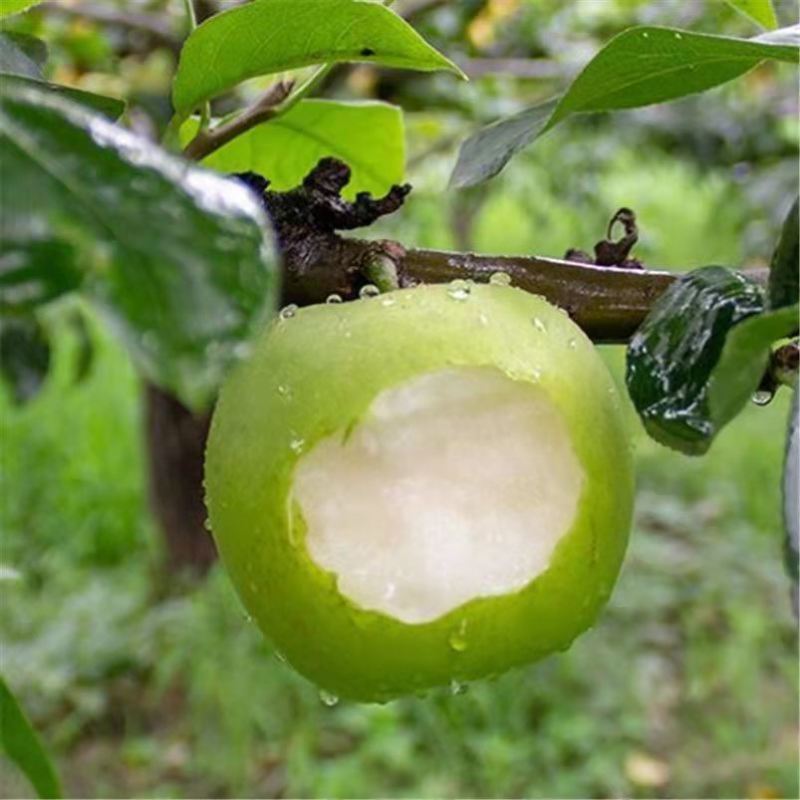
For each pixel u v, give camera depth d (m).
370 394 0.30
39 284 0.20
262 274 0.21
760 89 1.59
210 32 0.34
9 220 0.21
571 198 1.99
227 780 1.41
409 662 0.31
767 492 2.06
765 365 0.27
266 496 0.30
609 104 0.36
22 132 0.21
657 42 0.33
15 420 2.12
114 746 1.49
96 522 1.91
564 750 1.42
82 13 1.06
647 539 1.82
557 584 0.31
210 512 0.32
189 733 1.49
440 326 0.30
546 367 0.31
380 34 0.33
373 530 0.31
